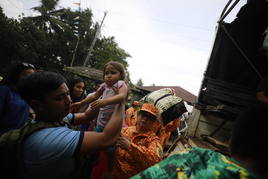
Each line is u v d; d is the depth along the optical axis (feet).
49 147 3.19
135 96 54.44
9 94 7.33
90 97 6.87
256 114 2.23
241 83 12.95
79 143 3.31
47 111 3.59
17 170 3.26
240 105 12.14
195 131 13.42
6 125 7.29
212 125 13.26
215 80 13.05
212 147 9.92
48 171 3.26
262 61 12.28
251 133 2.15
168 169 2.76
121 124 3.94
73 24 105.19
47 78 3.52
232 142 2.37
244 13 12.14
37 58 83.92
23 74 7.60
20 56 76.28
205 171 2.54
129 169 5.91
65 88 3.73
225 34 13.30
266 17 11.77
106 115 6.21
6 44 72.43
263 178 2.13
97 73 44.96
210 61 13.79
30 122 3.80
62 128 3.54
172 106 7.86
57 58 97.71
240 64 13.01
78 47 97.50
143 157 5.61
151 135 6.73
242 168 2.49
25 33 79.05
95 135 3.51
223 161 2.66
